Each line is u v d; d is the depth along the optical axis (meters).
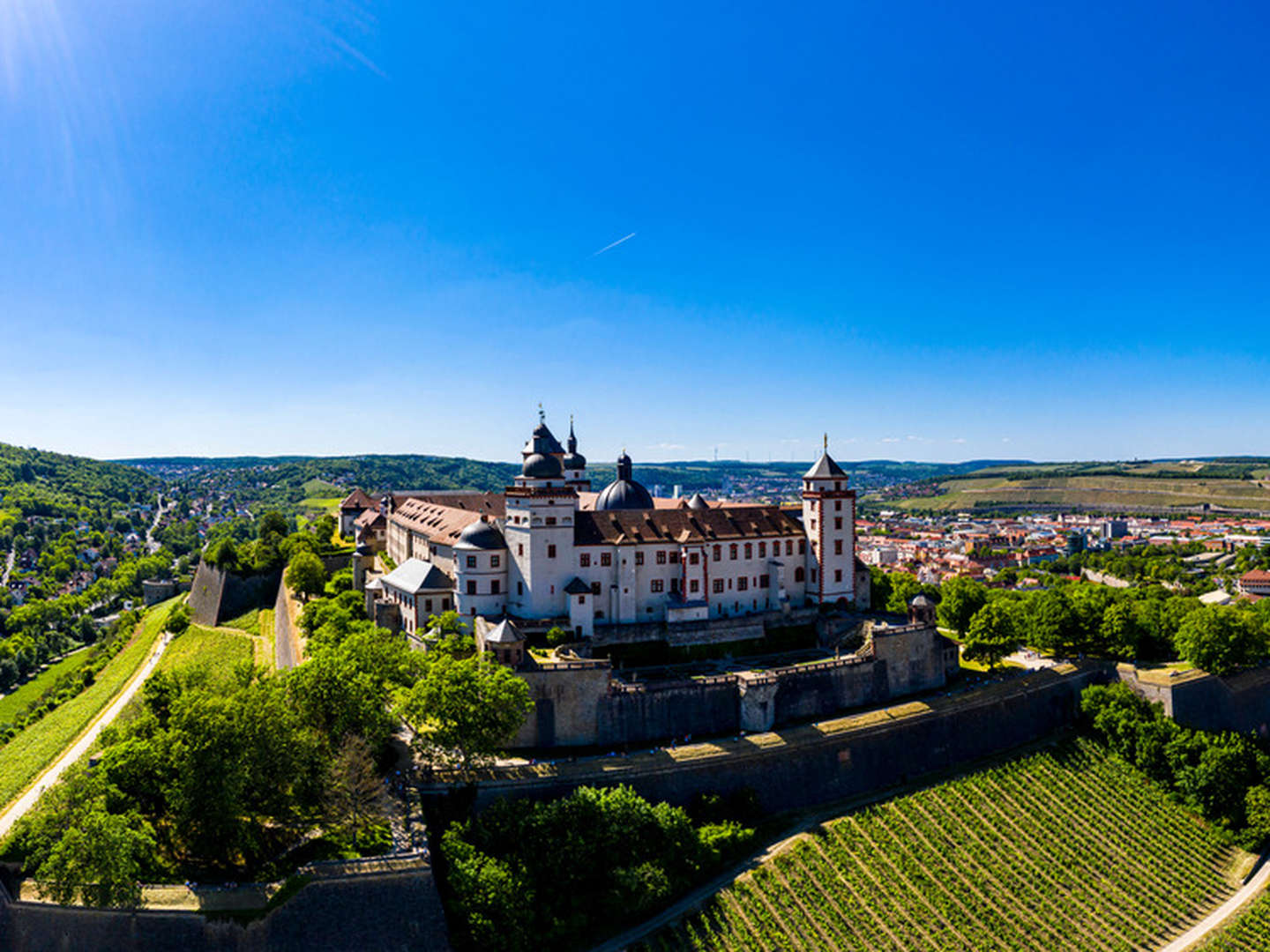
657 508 175.50
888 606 181.00
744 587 153.88
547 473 138.00
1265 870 120.62
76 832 74.00
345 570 196.12
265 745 82.88
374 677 103.44
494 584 139.75
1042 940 101.19
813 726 121.88
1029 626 166.88
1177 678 149.12
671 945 89.94
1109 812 127.38
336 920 79.00
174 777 85.94
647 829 98.00
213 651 169.38
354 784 86.38
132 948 75.31
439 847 90.12
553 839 92.69
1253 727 156.38
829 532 158.38
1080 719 150.12
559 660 120.62
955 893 105.12
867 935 96.25
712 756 111.69
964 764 133.12
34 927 76.31
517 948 83.75
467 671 100.31
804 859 104.81
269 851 84.81
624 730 116.88
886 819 115.50
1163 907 110.62
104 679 174.12
